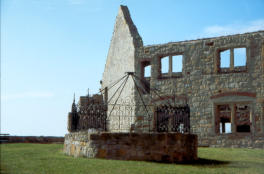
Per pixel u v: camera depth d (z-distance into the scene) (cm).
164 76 3025
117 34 3366
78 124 1938
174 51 2862
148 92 2978
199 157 1891
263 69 2528
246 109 3231
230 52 2661
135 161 1568
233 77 2622
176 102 2795
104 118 1878
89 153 1666
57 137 3197
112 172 1341
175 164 1562
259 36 2566
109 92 3425
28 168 1427
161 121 1769
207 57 2733
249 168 1568
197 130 2694
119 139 1622
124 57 3197
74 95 1978
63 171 1359
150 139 1612
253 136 2486
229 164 1666
